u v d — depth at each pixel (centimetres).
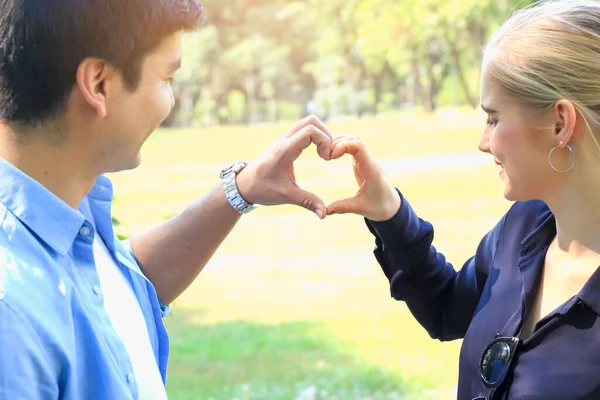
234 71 6328
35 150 144
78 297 142
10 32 138
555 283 177
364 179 198
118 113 147
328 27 5178
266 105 6494
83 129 146
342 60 6006
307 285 928
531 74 169
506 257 192
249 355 653
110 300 164
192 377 595
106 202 176
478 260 206
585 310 166
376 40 4350
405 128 3531
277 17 5872
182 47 156
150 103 150
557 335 168
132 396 149
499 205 1434
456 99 5528
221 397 545
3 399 123
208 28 5922
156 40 146
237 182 199
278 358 640
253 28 6316
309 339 695
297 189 196
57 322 135
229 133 4044
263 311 817
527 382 167
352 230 1286
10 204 141
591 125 167
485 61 180
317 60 6412
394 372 586
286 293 893
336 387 557
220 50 6222
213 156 2920
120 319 163
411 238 204
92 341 142
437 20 3897
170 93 156
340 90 6106
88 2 138
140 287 180
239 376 595
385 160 2308
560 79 166
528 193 178
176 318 796
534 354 169
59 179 147
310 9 5412
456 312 210
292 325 751
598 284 165
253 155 2883
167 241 202
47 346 131
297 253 1126
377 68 5144
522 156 174
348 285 917
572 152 170
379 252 213
